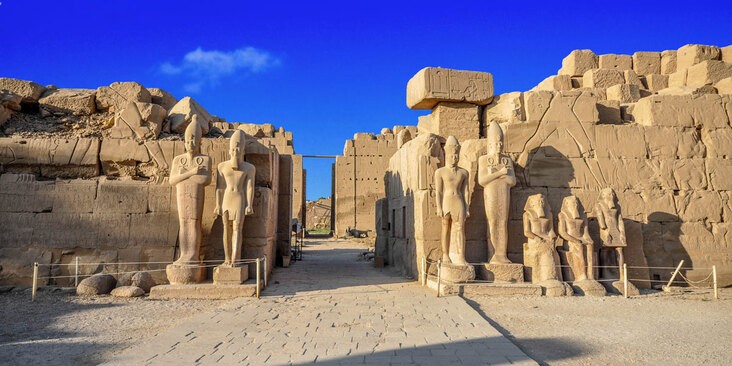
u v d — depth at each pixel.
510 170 9.22
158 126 10.43
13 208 9.09
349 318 6.34
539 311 7.02
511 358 4.54
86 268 9.10
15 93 10.28
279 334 5.48
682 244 9.91
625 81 14.58
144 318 6.53
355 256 16.52
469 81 10.84
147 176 9.77
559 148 10.12
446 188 8.96
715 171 10.33
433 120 11.41
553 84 14.79
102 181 9.41
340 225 29.83
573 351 4.97
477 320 6.18
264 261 9.02
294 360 4.48
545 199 9.15
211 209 9.53
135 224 9.33
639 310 7.11
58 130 10.27
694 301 7.90
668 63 15.53
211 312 6.77
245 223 9.51
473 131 10.88
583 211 9.20
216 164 9.77
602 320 6.43
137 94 10.81
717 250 9.94
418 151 9.77
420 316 6.45
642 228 9.91
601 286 8.52
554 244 8.85
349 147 30.38
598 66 15.55
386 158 30.47
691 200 10.13
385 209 13.77
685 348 5.08
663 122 10.49
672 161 10.29
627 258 9.47
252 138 10.35
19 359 4.67
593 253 8.98
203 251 9.38
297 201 28.98
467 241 9.48
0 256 8.89
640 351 4.97
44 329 5.91
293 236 25.80
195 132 8.82
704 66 13.95
